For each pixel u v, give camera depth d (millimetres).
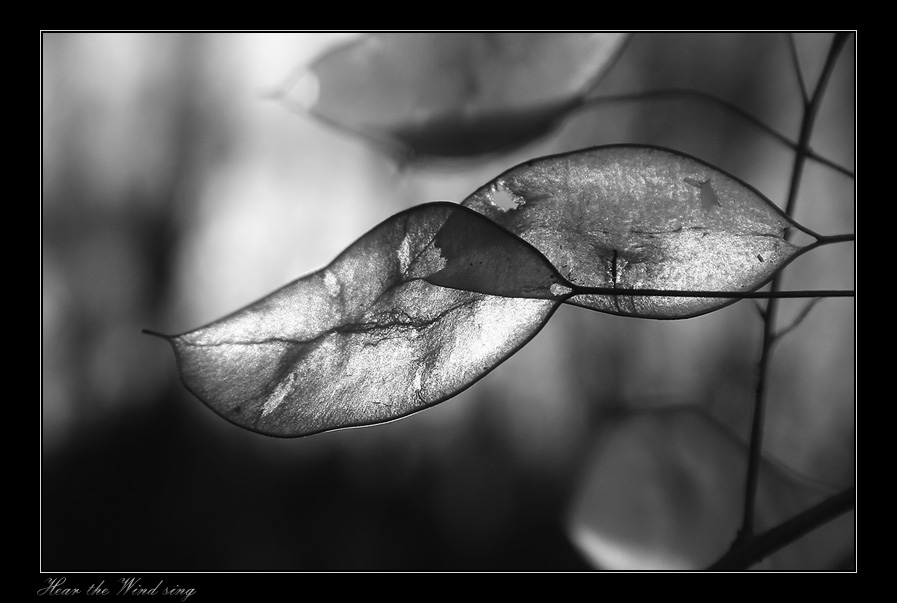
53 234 760
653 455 275
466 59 281
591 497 274
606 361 613
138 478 682
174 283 769
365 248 214
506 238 210
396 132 285
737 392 495
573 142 568
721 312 533
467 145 285
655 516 269
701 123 536
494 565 581
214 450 729
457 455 697
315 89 284
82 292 760
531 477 649
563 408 663
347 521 645
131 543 616
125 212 770
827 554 260
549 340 648
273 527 648
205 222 760
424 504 659
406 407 209
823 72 259
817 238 218
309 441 730
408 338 212
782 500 267
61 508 646
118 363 763
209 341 211
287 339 212
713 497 269
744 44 517
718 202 218
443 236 212
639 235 218
